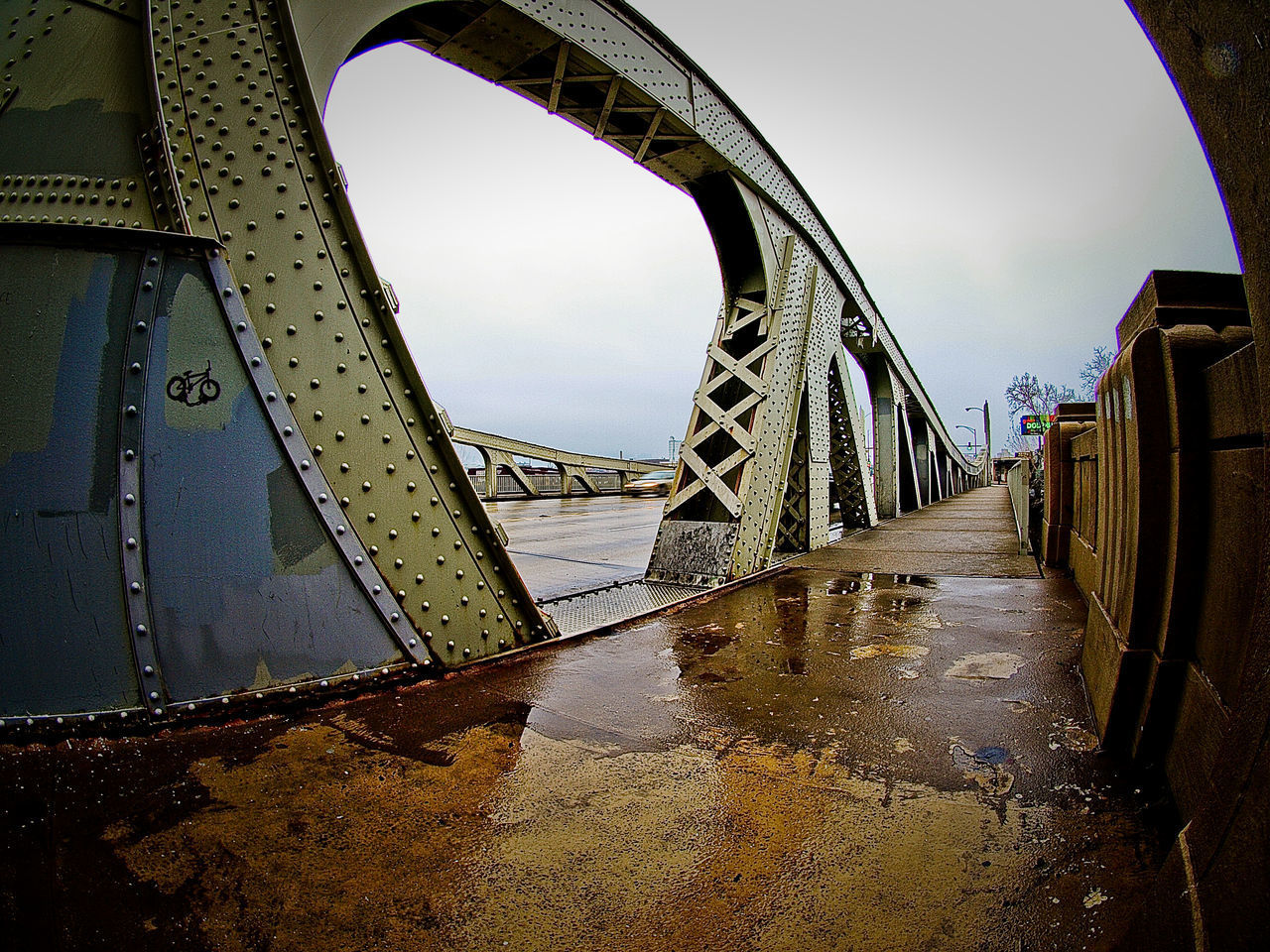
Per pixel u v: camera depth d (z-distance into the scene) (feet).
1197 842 3.64
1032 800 6.37
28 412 8.30
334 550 9.77
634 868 5.43
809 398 25.20
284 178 10.04
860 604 15.87
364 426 10.21
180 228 9.09
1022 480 28.58
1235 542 5.14
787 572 20.84
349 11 11.32
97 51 9.70
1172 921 3.63
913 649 11.89
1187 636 6.33
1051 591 17.19
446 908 4.96
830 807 6.34
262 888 5.22
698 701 9.37
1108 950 4.32
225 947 4.57
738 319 22.27
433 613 10.69
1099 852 5.49
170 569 8.68
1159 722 6.73
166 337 8.90
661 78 17.08
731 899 5.01
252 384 9.34
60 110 9.54
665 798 6.59
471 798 6.64
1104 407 8.81
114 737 8.14
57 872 5.44
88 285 8.63
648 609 15.28
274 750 7.81
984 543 28.37
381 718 8.80
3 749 7.74
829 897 5.00
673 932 4.66
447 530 11.02
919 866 5.37
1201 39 3.58
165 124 9.29
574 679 10.40
